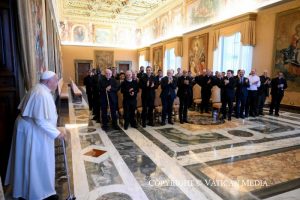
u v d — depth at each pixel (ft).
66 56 69.87
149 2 53.06
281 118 23.99
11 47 9.62
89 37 71.20
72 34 69.41
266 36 30.68
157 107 21.77
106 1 52.65
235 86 22.98
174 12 52.85
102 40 72.64
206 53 42.01
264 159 13.15
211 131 18.98
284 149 14.78
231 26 35.17
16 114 9.85
